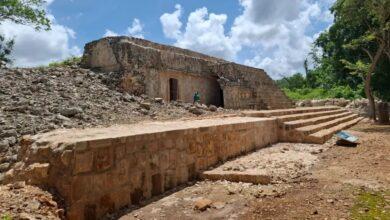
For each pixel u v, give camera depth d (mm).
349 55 28344
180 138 6820
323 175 7008
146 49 16547
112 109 12461
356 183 6328
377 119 21969
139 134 5715
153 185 6043
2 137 8422
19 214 4004
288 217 4895
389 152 9453
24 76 13781
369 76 21359
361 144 11078
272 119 11852
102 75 15875
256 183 6785
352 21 20875
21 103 10703
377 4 18641
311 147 10711
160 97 17078
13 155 7586
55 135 5742
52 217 4211
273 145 11320
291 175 7016
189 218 5047
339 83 35219
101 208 4941
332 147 10766
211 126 8000
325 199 5512
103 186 4980
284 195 5891
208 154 7812
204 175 7195
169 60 17766
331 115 19219
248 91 20891
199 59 20094
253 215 5074
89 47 17703
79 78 15031
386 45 20344
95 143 4859
